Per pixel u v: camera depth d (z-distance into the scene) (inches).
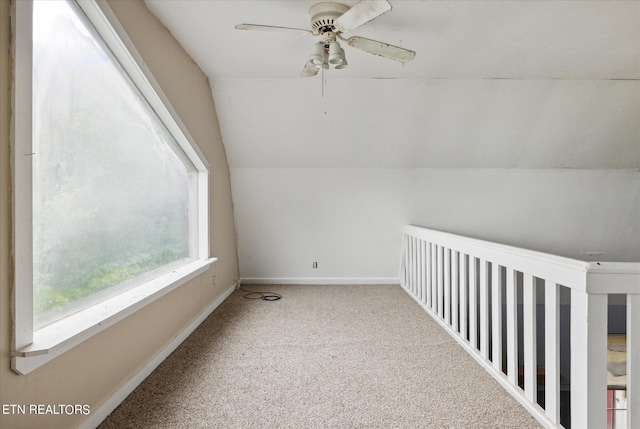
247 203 168.6
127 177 83.1
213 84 132.1
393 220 171.5
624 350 171.8
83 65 67.7
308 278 178.7
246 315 127.5
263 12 86.2
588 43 102.7
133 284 85.3
